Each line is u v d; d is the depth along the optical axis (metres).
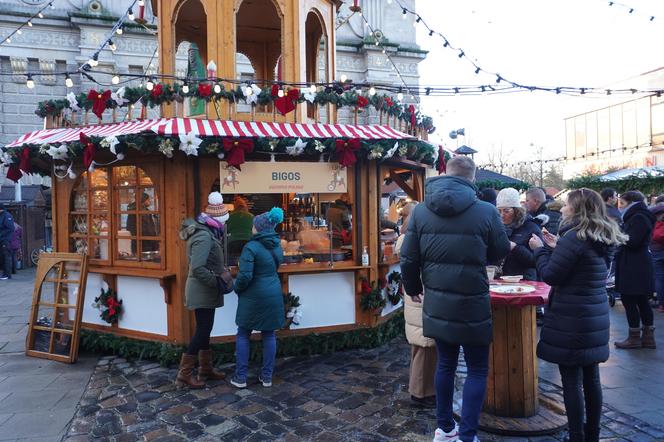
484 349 3.08
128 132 4.73
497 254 3.01
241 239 5.65
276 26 7.49
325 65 6.91
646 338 5.41
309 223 6.28
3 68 14.41
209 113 5.75
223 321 5.29
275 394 4.29
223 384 4.55
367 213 5.73
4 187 14.72
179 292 5.10
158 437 3.51
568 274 2.99
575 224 3.02
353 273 5.70
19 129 14.42
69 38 14.80
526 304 3.21
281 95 5.35
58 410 4.00
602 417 3.71
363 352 5.53
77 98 5.61
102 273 5.57
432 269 3.05
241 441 3.44
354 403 4.07
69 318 5.48
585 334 2.97
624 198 5.66
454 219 2.99
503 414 3.62
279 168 5.29
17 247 12.02
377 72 17.42
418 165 6.75
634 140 25.17
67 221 5.99
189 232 4.39
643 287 5.24
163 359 5.07
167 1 6.22
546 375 4.66
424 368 3.95
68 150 5.11
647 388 4.29
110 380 4.70
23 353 5.58
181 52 13.88
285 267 5.41
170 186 5.19
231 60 5.98
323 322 5.58
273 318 4.40
